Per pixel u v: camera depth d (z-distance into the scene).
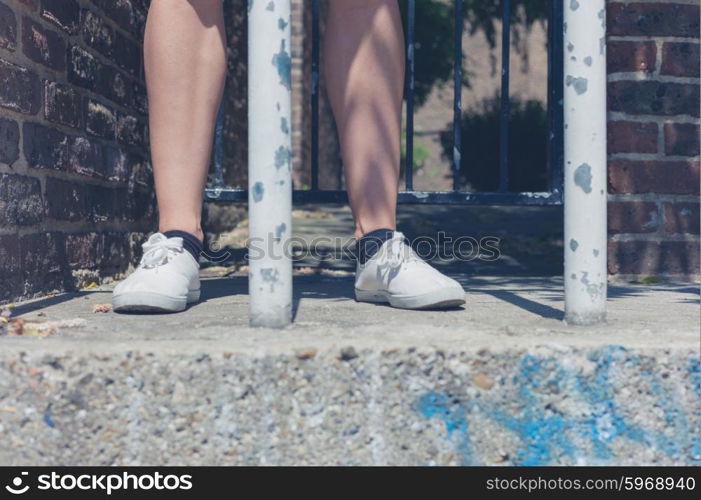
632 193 2.31
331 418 1.02
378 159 1.63
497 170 6.66
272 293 1.20
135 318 1.39
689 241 2.33
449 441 1.03
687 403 1.04
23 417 1.00
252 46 1.17
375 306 1.56
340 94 1.64
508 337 1.11
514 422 1.03
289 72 1.18
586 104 1.21
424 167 10.12
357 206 1.64
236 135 3.91
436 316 1.40
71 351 1.01
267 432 1.01
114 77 2.24
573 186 1.24
